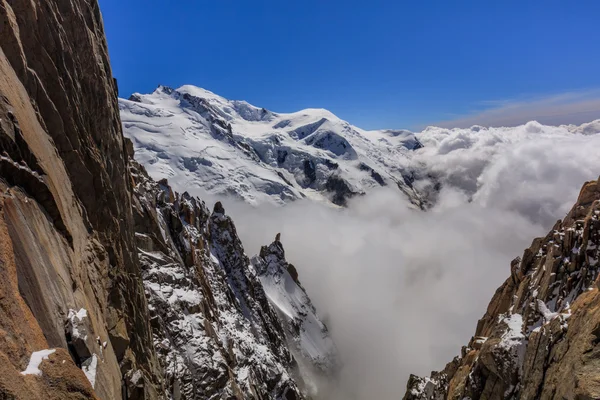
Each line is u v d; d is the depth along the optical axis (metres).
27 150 14.73
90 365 14.61
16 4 17.03
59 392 10.34
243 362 58.41
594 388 15.03
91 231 20.70
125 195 28.31
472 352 35.31
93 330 16.09
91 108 23.33
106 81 25.55
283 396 68.81
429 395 44.41
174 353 38.72
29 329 11.27
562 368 18.67
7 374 9.15
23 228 13.24
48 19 18.86
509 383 24.30
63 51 20.00
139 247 46.06
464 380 31.94
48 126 18.02
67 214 17.55
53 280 14.13
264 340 90.06
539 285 30.20
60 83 19.02
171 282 46.66
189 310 45.75
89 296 18.09
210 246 95.06
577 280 25.78
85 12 24.03
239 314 81.69
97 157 22.77
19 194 13.87
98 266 20.25
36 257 13.43
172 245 54.22
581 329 18.59
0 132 13.49
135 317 26.14
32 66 17.58
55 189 16.39
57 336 13.34
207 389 39.31
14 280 11.52
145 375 25.28
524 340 25.27
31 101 16.72
